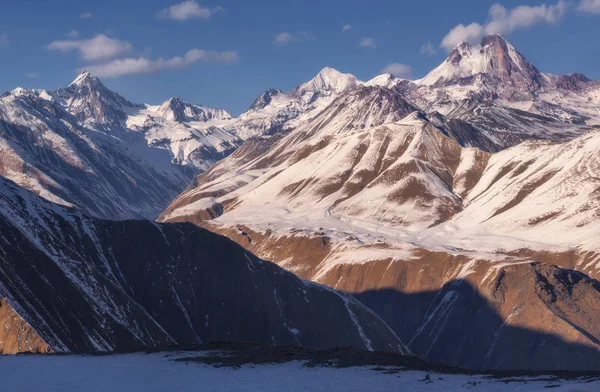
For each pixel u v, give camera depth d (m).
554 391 43.88
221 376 55.12
